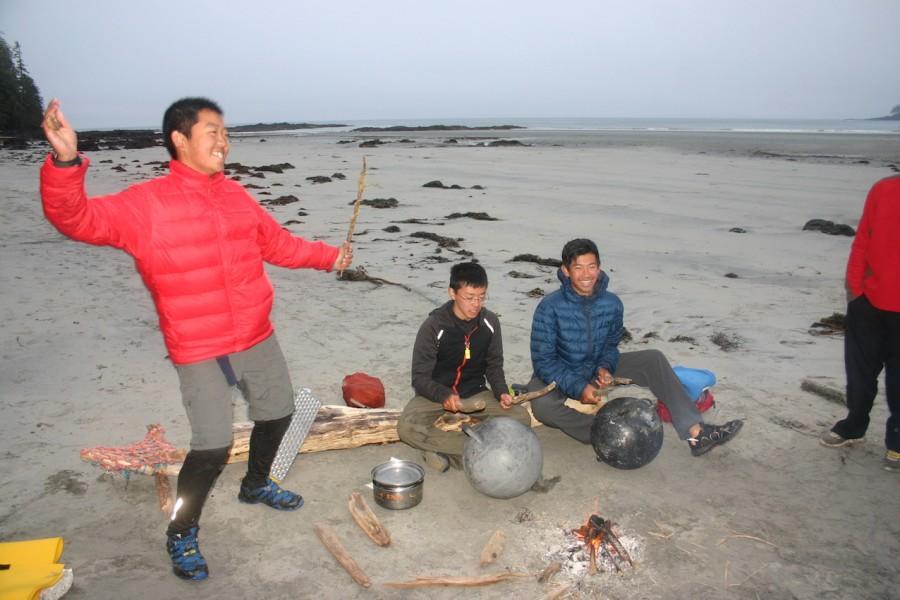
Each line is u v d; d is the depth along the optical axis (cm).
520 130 11119
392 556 340
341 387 545
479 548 348
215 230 296
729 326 726
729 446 460
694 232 1329
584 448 464
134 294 828
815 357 629
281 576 323
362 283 909
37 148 4706
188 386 306
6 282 871
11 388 535
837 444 454
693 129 11881
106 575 320
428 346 425
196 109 287
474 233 1311
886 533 362
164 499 380
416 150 4344
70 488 395
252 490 378
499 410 443
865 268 423
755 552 346
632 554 343
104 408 501
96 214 267
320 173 2564
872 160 3450
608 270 1005
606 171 2620
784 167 2898
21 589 293
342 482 415
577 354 452
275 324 720
